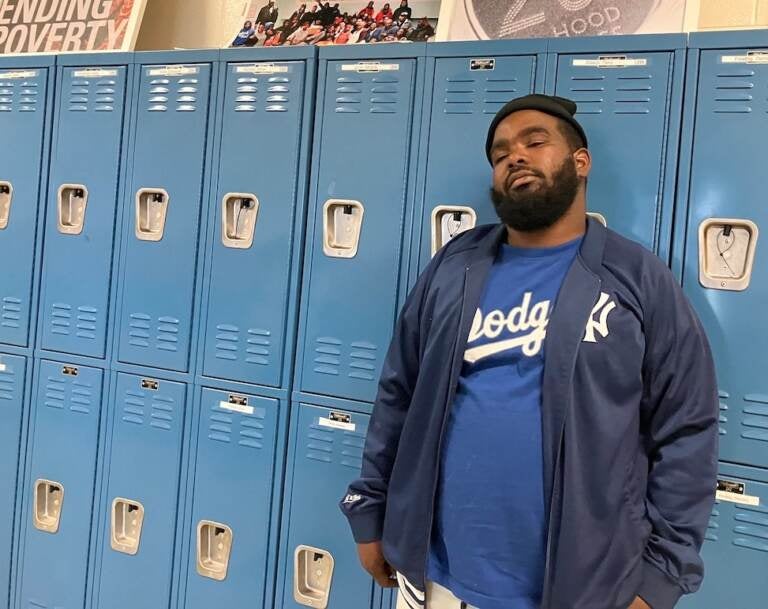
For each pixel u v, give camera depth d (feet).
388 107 5.71
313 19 7.05
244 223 6.26
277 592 6.07
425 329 4.55
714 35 4.86
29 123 7.00
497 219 5.36
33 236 7.00
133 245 6.57
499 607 3.91
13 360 7.10
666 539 3.76
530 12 5.74
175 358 6.40
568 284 4.00
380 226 5.73
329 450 5.88
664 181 4.99
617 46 5.10
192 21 8.17
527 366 3.99
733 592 4.82
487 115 5.42
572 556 3.69
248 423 6.14
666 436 3.90
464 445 4.08
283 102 6.00
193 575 6.33
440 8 6.37
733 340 4.82
